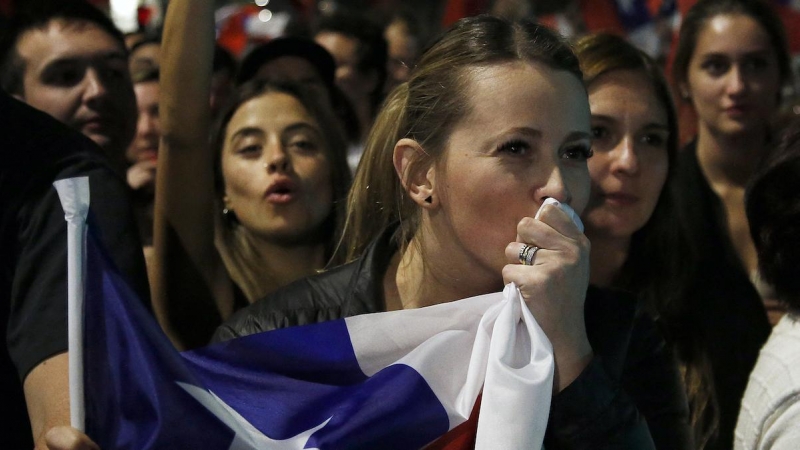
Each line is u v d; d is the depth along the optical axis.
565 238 1.82
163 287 2.83
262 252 3.07
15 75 3.24
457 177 1.86
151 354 1.69
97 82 3.20
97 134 3.21
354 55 4.95
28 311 1.86
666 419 2.08
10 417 1.95
